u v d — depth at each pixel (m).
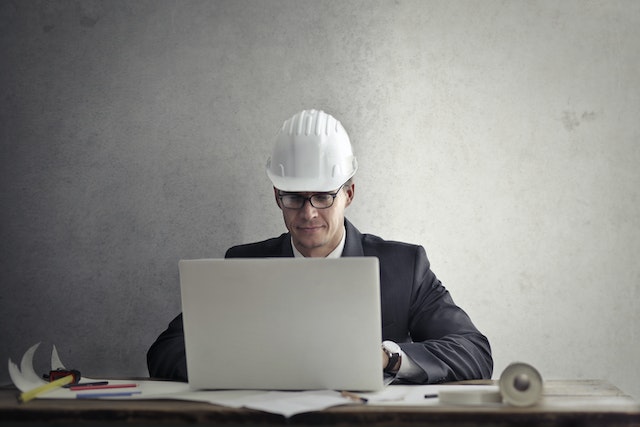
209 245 3.29
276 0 3.28
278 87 3.27
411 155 3.22
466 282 3.21
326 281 1.87
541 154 3.19
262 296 1.90
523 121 3.20
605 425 1.68
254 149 3.28
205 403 1.80
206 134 3.29
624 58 3.18
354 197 3.24
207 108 3.29
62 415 1.76
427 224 3.22
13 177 3.35
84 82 3.33
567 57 3.19
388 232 3.23
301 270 1.87
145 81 3.31
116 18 3.32
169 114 3.31
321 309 1.88
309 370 1.91
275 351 1.92
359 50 3.24
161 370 2.29
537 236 3.20
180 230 3.30
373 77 3.23
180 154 3.30
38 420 1.77
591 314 3.19
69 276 3.33
